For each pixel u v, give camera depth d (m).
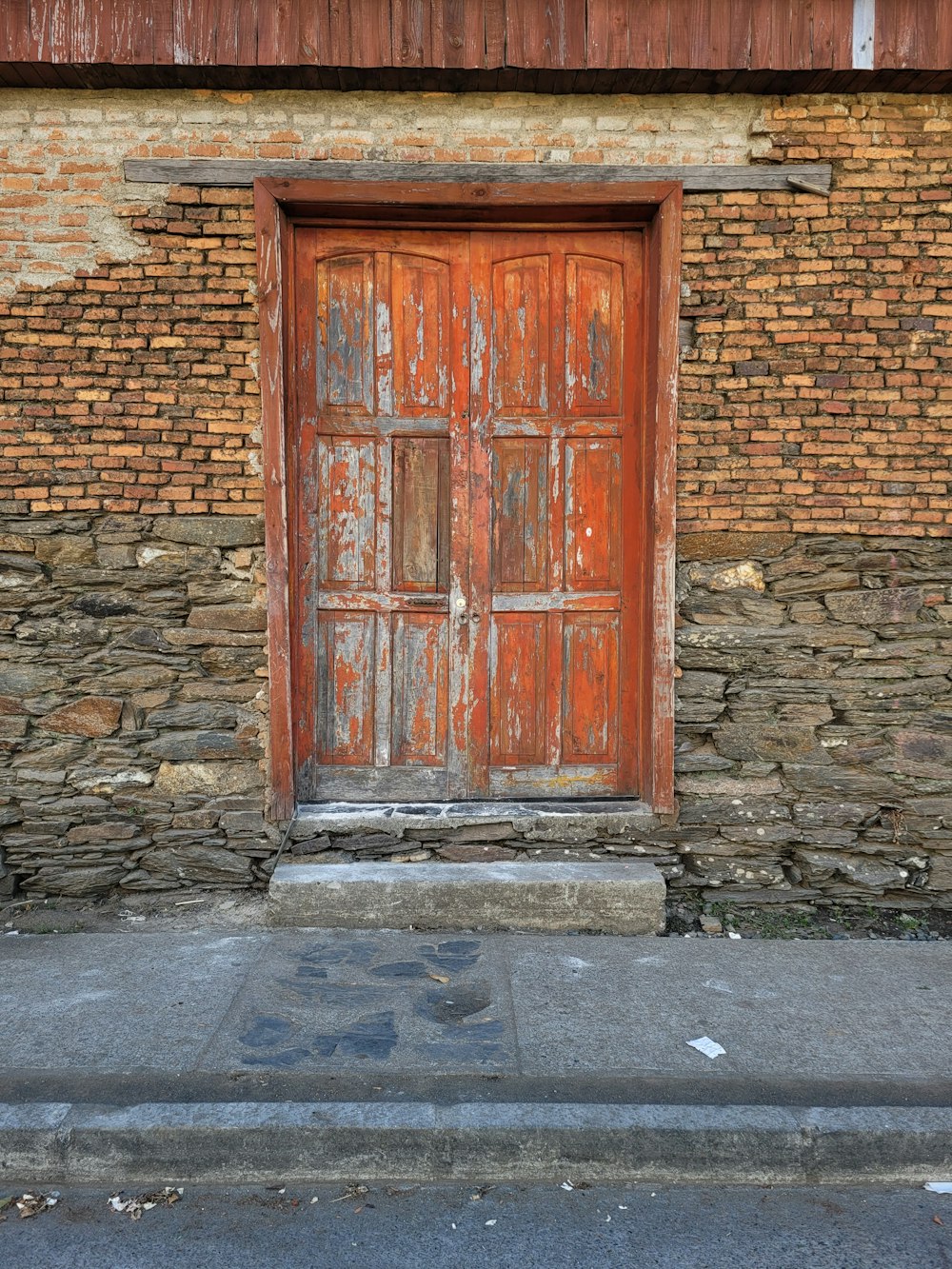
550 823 4.65
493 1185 3.01
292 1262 2.66
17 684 4.59
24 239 4.44
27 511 4.53
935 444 4.55
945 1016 3.71
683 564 4.61
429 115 4.47
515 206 4.48
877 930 4.59
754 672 4.64
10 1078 3.22
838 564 4.59
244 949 4.21
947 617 4.60
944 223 4.48
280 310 4.48
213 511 4.56
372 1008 3.71
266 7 4.23
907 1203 2.95
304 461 4.69
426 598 4.75
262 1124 3.01
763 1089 3.21
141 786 4.66
